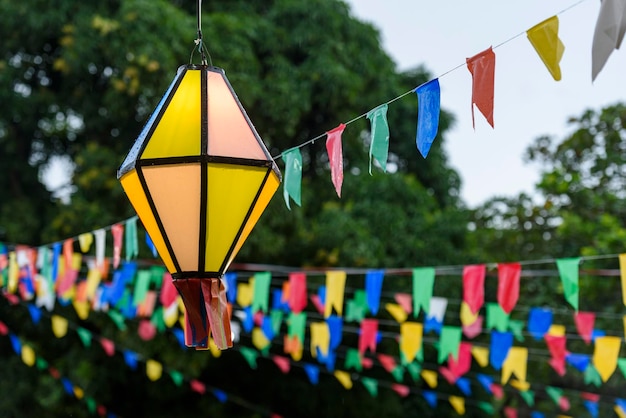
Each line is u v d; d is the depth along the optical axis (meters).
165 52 14.21
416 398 16.91
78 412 14.55
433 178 19.05
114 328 13.85
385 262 15.61
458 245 16.62
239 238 5.00
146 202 4.93
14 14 14.98
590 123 18.14
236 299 12.48
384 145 5.32
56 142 16.27
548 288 17.17
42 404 14.01
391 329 15.48
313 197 16.44
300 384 15.79
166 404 15.57
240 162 4.89
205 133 4.91
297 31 16.03
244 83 14.69
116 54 14.24
